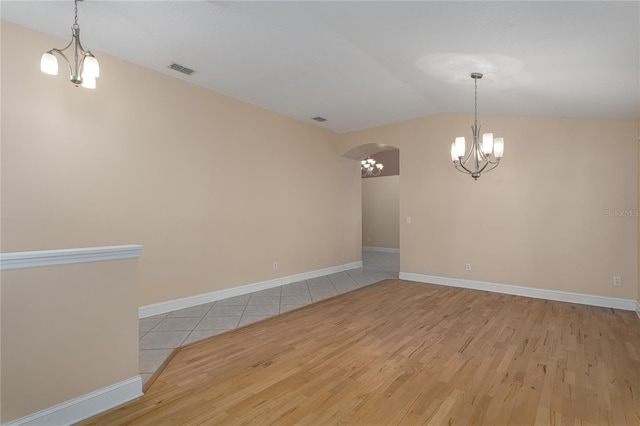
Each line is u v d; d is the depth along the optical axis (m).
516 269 4.84
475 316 3.83
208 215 4.38
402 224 5.91
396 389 2.24
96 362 1.96
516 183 4.84
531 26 2.25
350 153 6.76
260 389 2.24
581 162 4.39
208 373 2.47
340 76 3.89
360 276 6.21
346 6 2.39
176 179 4.04
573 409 2.01
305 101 4.82
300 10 2.53
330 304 4.32
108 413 1.95
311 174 6.05
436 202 5.53
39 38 3.01
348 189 7.01
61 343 1.82
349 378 2.39
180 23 2.83
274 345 2.99
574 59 2.62
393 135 6.01
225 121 4.59
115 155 3.51
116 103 3.51
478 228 5.14
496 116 4.97
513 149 4.85
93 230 3.35
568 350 2.88
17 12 2.70
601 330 3.38
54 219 3.09
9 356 1.65
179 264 4.07
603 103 3.58
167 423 1.86
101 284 1.99
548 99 3.74
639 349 2.90
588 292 4.35
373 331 3.34
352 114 5.46
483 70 3.22
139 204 3.70
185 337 3.18
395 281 5.75
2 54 2.81
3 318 1.63
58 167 3.12
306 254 5.95
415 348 2.92
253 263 4.98
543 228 4.65
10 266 1.64
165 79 3.92
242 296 4.70
